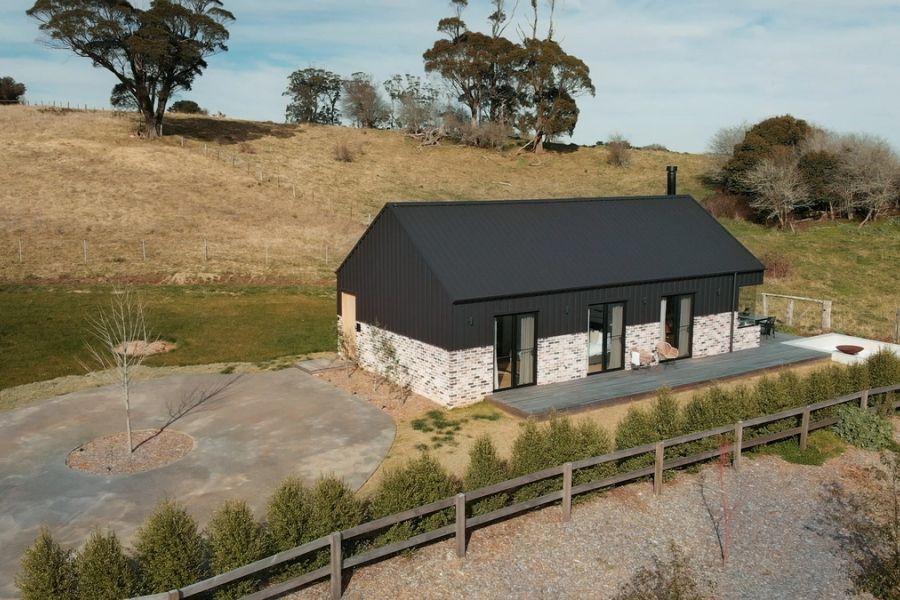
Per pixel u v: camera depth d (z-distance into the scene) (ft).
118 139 169.89
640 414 38.29
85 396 49.01
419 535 27.99
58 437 41.22
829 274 102.22
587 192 179.63
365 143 226.58
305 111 301.22
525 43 227.61
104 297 77.25
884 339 68.74
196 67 180.55
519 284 48.42
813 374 46.78
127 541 28.99
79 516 31.45
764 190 137.08
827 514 33.42
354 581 26.96
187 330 67.26
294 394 50.14
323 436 41.78
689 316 59.00
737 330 62.13
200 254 103.50
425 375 49.14
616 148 214.48
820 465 39.45
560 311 50.44
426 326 48.44
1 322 65.62
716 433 37.24
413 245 48.96
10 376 52.90
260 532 26.22
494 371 48.49
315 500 27.58
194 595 23.57
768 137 152.97
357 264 57.21
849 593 26.99
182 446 40.01
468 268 48.26
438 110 249.96
